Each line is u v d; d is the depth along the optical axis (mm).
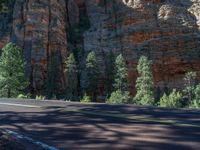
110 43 97812
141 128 7996
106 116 10664
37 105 16688
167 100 70125
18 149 6328
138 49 96188
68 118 10547
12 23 92688
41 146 6520
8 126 9602
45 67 88188
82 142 6730
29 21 91312
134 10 100062
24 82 63188
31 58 87188
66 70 82312
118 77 80188
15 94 60719
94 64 82875
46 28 92625
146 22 98250
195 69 94500
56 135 7723
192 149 5773
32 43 89125
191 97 77438
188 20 98812
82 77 89562
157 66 94625
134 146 6125
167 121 9078
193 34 96500
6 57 61906
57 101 20797
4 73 61125
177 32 96750
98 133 7625
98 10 106750
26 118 11250
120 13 101938
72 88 82375
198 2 102812
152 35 97062
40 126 9258
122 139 6797
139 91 76000
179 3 103062
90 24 105250
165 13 98875
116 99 74125
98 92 88875
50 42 91562
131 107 14367
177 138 6699
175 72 94812
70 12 106875
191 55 94938
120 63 80625
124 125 8555
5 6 22109
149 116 10422
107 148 6078
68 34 101812
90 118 10266
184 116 10367
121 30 98812
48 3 96062
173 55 95125
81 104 16844
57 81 82750
